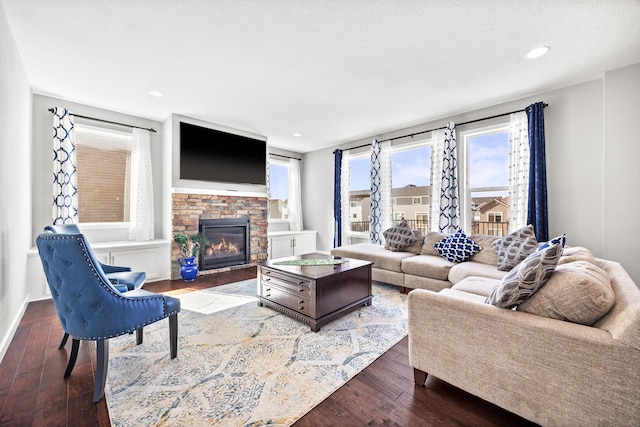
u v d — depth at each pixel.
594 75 2.94
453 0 1.90
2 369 1.81
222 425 1.34
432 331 1.54
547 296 1.26
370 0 1.90
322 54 2.56
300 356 1.98
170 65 2.76
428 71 2.87
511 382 1.27
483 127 3.87
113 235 4.03
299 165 6.68
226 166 4.80
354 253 4.02
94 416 1.39
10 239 2.28
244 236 5.10
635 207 2.68
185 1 1.91
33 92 3.38
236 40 2.36
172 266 4.14
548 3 1.92
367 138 5.45
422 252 3.85
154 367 1.83
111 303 1.60
